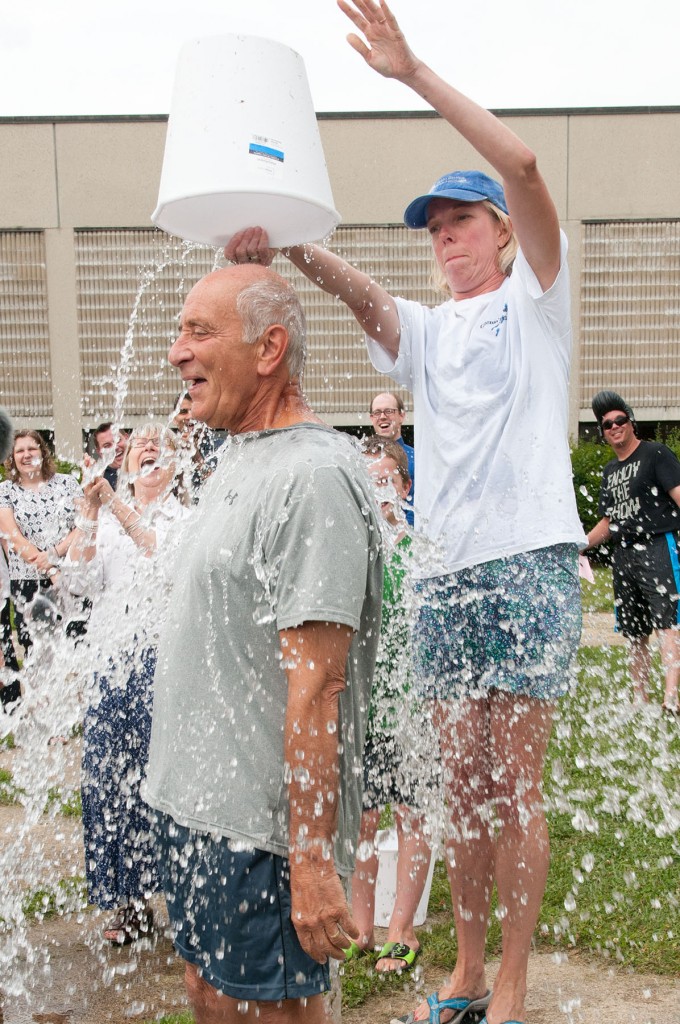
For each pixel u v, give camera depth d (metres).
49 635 4.07
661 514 5.48
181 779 1.77
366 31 2.15
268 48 1.94
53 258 13.89
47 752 4.00
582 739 4.48
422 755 2.70
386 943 2.82
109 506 3.43
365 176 13.60
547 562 2.33
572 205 14.72
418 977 2.72
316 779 1.66
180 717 1.79
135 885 2.88
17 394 13.86
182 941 1.81
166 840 1.81
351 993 2.63
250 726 1.75
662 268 14.81
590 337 14.89
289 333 1.85
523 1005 2.33
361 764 1.89
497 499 2.35
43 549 5.44
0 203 13.75
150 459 3.42
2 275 13.83
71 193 13.83
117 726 2.85
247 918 1.72
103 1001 2.63
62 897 3.27
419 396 2.56
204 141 1.89
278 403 1.89
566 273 2.34
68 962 2.86
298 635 1.67
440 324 2.56
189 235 2.10
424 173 13.60
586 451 11.80
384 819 3.57
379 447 2.94
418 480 2.54
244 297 1.82
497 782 2.35
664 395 14.98
